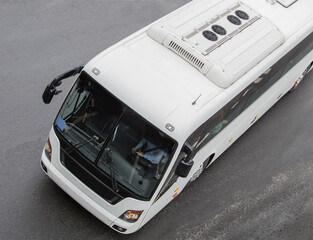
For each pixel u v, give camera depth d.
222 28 8.48
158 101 7.10
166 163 7.16
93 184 7.49
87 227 8.38
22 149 9.24
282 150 11.16
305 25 9.91
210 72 7.70
